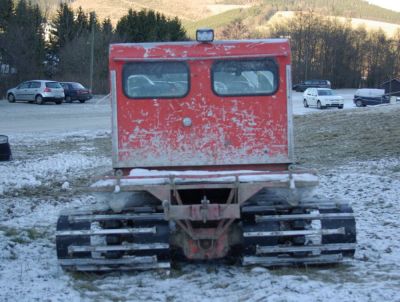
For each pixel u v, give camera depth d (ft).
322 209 21.68
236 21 427.74
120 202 20.71
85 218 21.20
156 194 20.15
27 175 47.37
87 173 49.75
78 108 127.85
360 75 370.94
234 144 21.71
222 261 23.21
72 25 249.55
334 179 43.86
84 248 20.99
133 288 19.94
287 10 553.64
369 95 148.15
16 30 194.80
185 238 21.35
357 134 69.36
